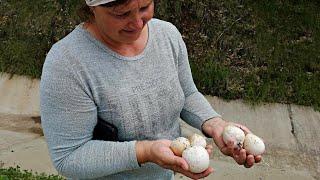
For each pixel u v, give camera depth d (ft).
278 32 6.55
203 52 6.39
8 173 4.57
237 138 2.09
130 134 1.99
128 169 1.91
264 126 5.59
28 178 4.52
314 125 5.61
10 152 5.14
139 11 1.78
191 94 2.27
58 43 1.92
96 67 1.89
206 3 6.78
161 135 2.07
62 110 1.87
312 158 5.18
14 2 6.99
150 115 1.99
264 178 4.87
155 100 1.99
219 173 4.88
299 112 5.78
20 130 5.54
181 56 2.15
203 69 6.16
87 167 1.90
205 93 6.02
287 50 6.36
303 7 6.81
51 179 4.54
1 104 5.96
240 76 6.12
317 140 5.41
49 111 1.89
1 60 6.43
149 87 1.97
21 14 6.85
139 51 1.97
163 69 2.02
